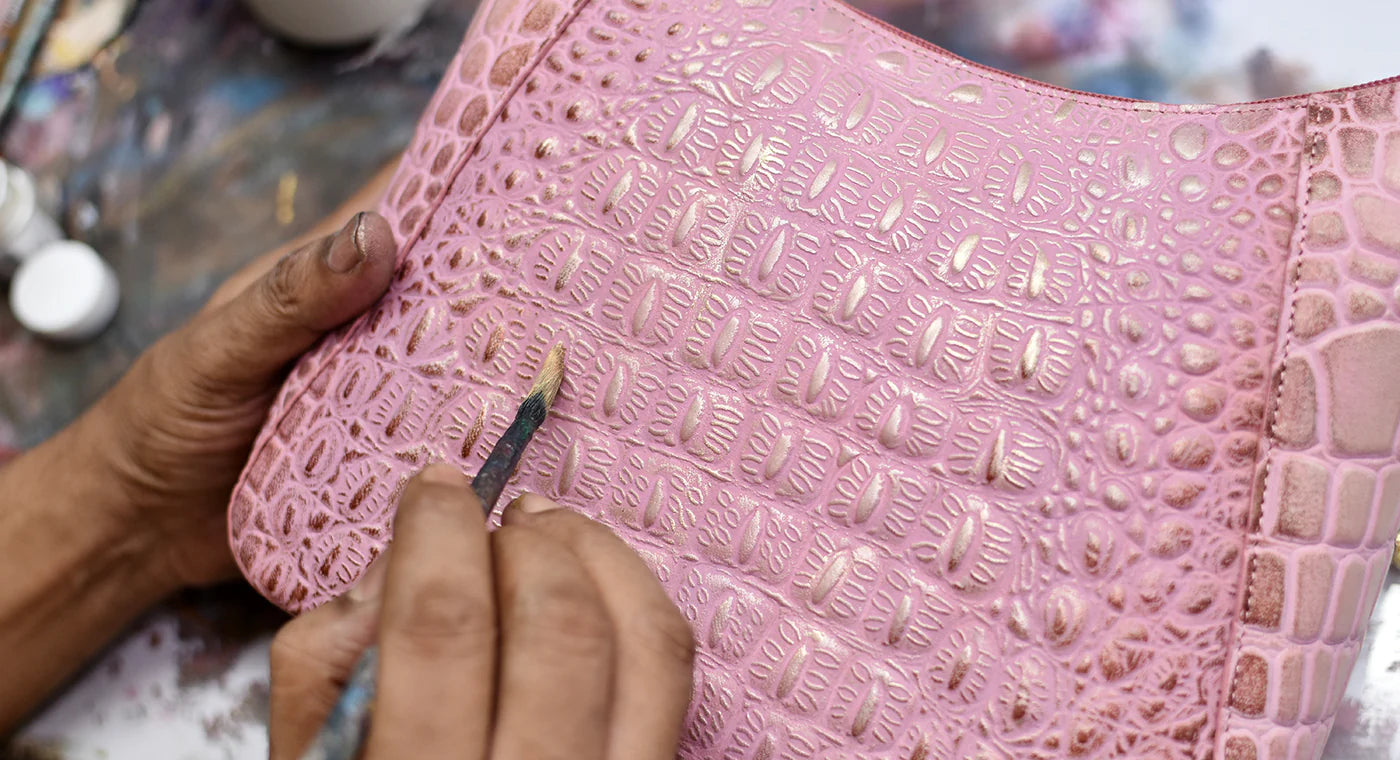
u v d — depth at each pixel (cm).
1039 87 39
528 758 25
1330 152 37
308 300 43
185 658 65
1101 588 36
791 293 38
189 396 52
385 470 41
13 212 70
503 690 25
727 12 40
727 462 38
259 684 64
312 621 29
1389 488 36
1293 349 36
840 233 38
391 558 26
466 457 40
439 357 41
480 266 41
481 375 40
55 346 73
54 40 76
